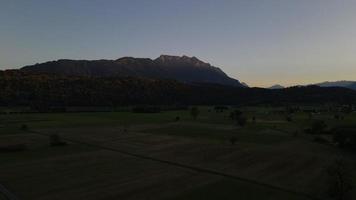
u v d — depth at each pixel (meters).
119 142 94.38
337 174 50.00
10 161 68.75
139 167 65.19
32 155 75.00
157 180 56.47
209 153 79.62
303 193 50.81
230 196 49.12
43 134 107.06
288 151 83.25
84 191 50.28
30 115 166.12
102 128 125.19
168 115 183.62
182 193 50.12
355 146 84.62
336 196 48.94
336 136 90.38
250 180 57.22
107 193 49.56
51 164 66.62
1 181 54.75
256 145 91.50
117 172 61.31
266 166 67.44
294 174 61.56
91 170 62.41
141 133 113.38
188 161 70.94
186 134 111.94
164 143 93.56
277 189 52.62
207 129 125.81
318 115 179.50
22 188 51.38
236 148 86.56
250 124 143.62
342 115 175.75
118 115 178.50
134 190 51.09
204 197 48.56
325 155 78.88
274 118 169.50
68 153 77.75
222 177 58.84
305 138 105.38
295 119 161.50
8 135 104.00
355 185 54.06
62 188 51.50
